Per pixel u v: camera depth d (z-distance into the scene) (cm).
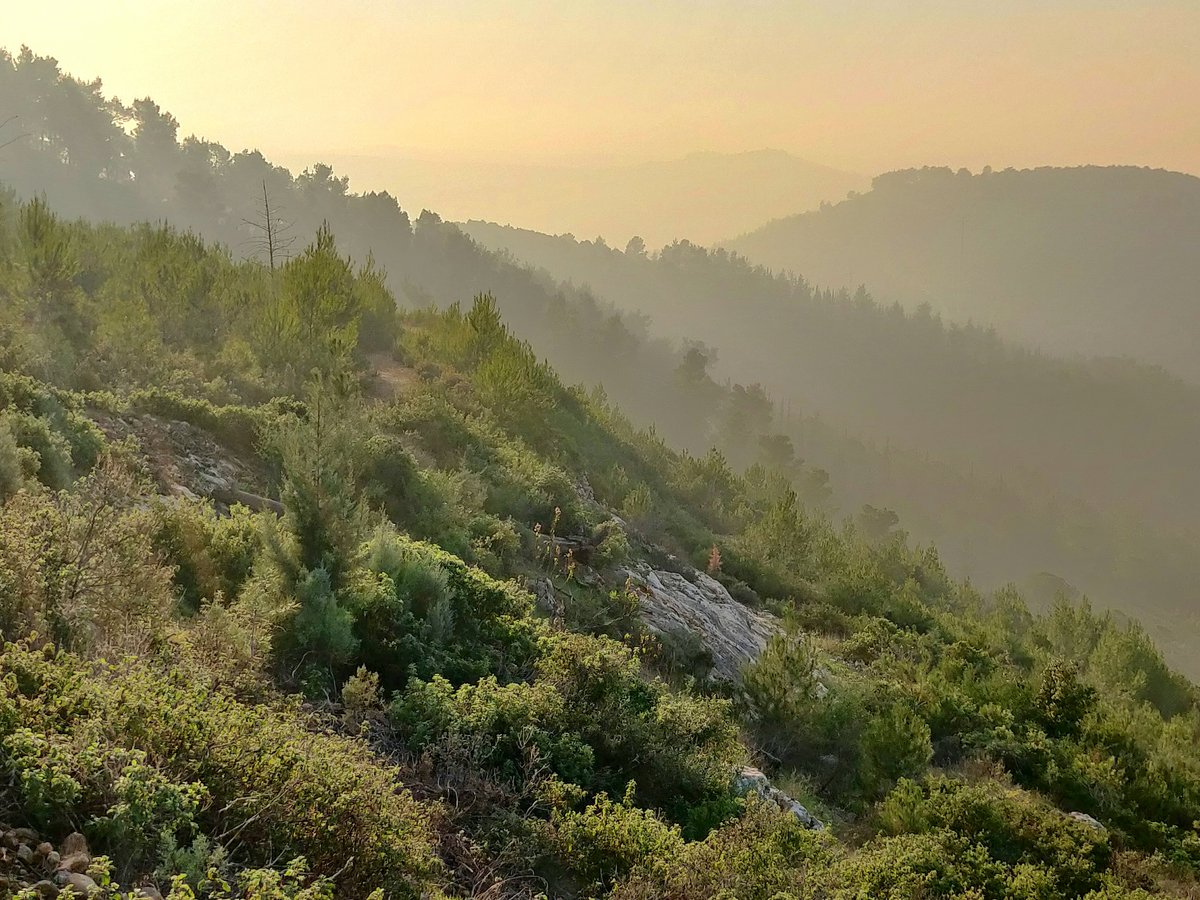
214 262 2759
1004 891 825
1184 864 1128
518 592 1085
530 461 2130
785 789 1091
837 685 1549
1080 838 1049
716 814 756
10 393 1027
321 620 727
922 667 1806
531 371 2972
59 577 533
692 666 1427
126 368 1698
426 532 1304
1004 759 1402
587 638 895
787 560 2988
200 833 386
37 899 295
